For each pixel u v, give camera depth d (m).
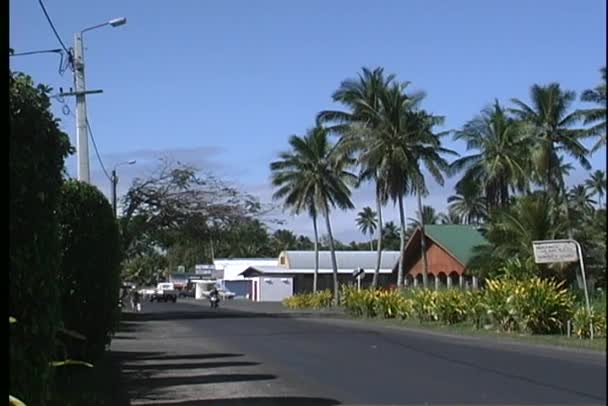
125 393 11.93
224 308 57.12
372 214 132.25
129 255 39.44
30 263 6.46
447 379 13.51
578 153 48.00
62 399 9.80
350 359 17.12
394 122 47.44
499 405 10.80
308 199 59.75
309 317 39.72
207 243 42.03
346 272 81.62
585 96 44.78
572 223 36.34
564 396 11.55
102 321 13.19
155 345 21.28
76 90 20.73
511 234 33.62
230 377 13.97
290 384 13.01
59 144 6.95
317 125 58.28
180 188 39.41
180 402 11.14
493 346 20.61
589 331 22.75
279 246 130.12
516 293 25.36
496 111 52.91
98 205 13.17
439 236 54.31
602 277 37.28
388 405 10.83
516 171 50.88
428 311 32.50
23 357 6.41
